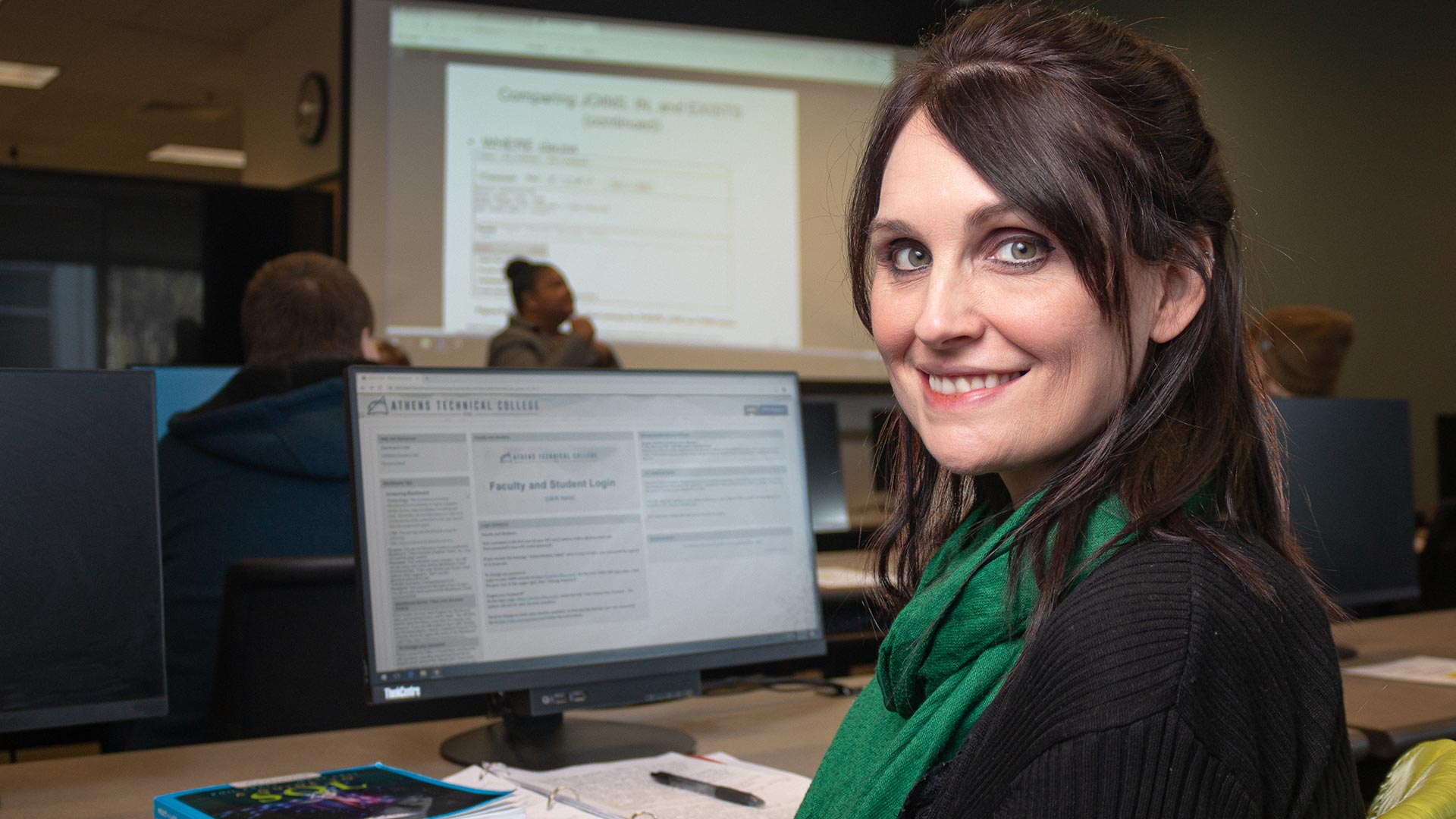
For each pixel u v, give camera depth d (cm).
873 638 202
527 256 494
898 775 71
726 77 522
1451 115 504
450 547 125
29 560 113
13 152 973
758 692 163
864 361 539
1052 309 67
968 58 73
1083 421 69
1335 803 61
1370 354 543
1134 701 56
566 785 114
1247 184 581
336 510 180
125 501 118
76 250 487
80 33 673
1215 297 70
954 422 71
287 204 511
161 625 118
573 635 130
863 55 542
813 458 323
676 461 139
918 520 96
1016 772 60
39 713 112
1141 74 70
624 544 134
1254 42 575
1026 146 67
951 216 69
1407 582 208
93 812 106
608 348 461
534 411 132
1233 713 57
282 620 141
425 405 126
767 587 143
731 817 103
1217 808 55
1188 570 60
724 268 520
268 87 606
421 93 484
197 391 248
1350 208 545
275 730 142
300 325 206
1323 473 198
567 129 500
